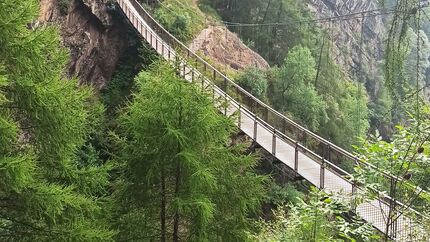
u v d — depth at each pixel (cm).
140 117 652
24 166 455
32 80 534
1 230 543
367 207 729
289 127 2609
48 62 593
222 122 683
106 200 655
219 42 3312
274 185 1521
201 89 686
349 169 2172
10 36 504
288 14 4059
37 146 563
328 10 5297
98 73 2166
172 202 627
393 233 430
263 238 714
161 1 3434
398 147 404
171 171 670
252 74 2789
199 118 644
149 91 667
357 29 5256
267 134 1350
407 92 360
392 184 401
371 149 415
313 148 2534
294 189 1585
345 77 4350
